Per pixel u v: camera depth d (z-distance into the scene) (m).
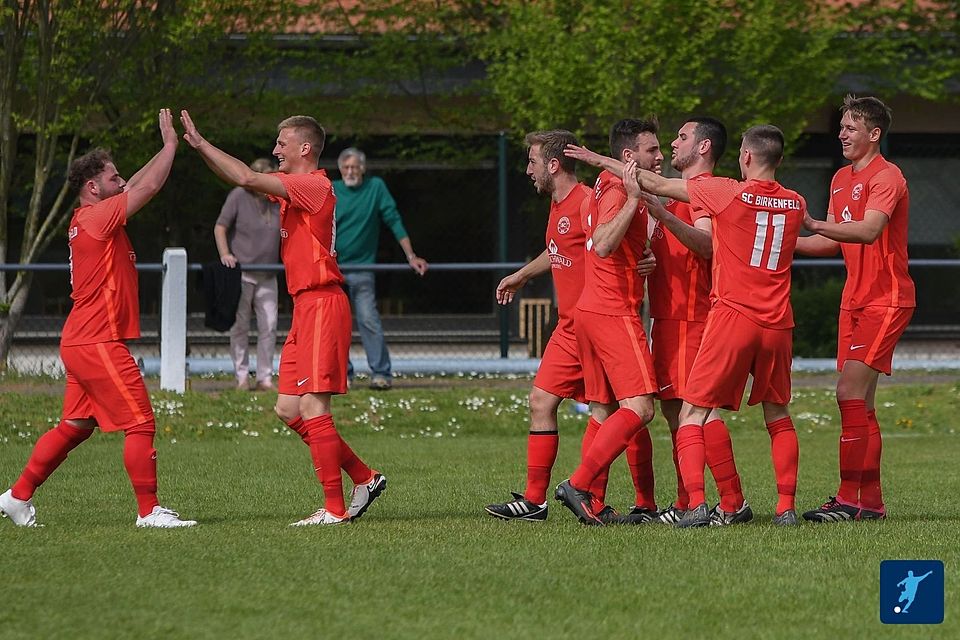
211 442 43.88
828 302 64.00
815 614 18.19
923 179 79.12
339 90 70.00
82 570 20.92
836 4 67.56
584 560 21.77
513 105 61.16
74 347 26.25
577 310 26.66
